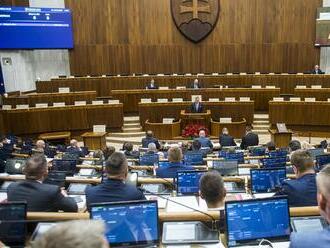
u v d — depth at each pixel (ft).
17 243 8.19
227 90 47.44
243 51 56.29
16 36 47.42
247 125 44.50
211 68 56.59
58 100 46.24
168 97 47.83
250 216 8.33
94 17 54.80
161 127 42.70
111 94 49.65
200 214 8.55
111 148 23.85
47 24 49.47
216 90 47.39
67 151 29.27
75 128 44.96
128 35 55.93
